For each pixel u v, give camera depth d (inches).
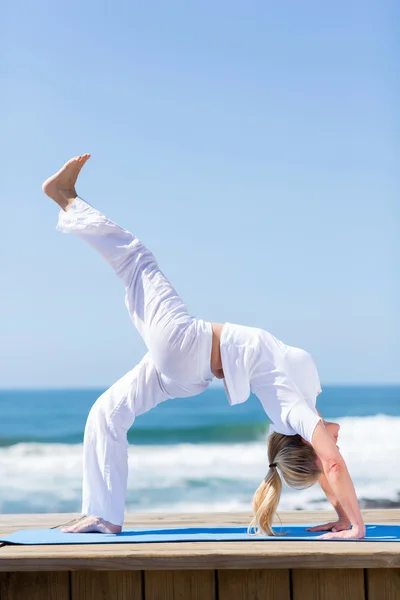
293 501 489.4
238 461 677.3
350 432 776.3
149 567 101.7
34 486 668.7
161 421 750.5
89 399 1133.1
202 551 102.8
